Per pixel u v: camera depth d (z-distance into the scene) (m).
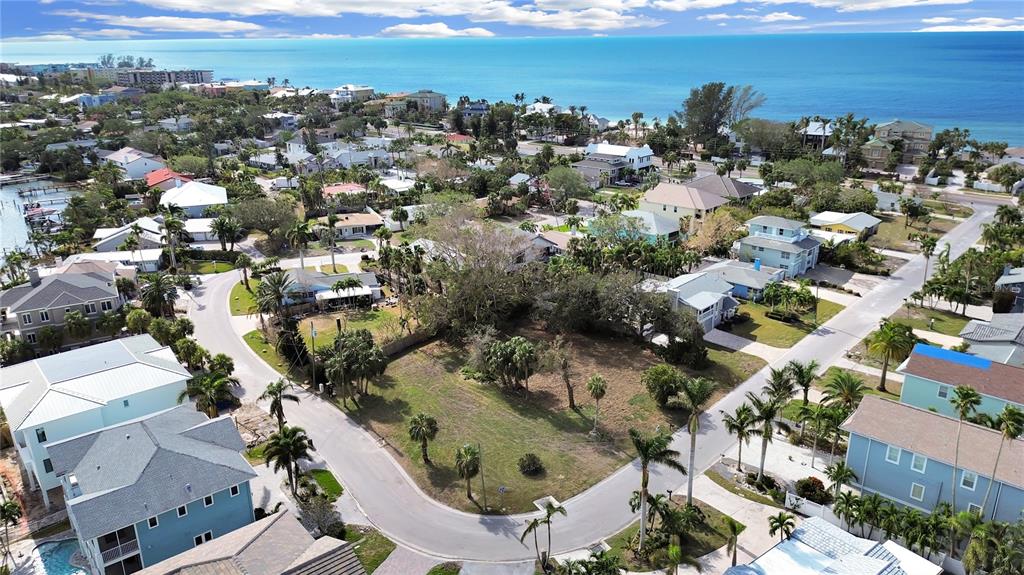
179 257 115.31
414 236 113.69
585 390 71.69
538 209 155.12
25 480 57.25
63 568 47.12
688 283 88.00
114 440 48.84
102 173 164.88
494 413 67.12
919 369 60.66
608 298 82.25
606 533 49.53
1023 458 45.94
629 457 59.28
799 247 105.81
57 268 96.19
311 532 48.06
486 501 53.44
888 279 105.25
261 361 78.56
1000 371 58.62
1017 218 125.00
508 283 88.25
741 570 41.44
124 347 66.25
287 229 120.62
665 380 66.50
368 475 57.06
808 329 86.56
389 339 81.50
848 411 57.00
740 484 55.00
